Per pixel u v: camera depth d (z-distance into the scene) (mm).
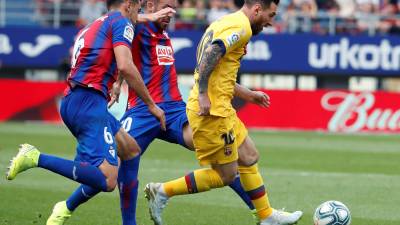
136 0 18047
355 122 54969
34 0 66188
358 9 63062
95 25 17750
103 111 17547
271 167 34562
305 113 55438
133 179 18812
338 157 39125
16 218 21766
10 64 62156
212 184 19172
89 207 23797
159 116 17812
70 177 17219
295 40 59469
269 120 55781
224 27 17984
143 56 21000
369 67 59188
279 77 67688
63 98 17828
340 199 25953
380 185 29281
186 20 62250
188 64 60250
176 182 19281
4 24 66312
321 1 63188
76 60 17625
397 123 54594
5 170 31953
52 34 61750
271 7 18500
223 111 18500
